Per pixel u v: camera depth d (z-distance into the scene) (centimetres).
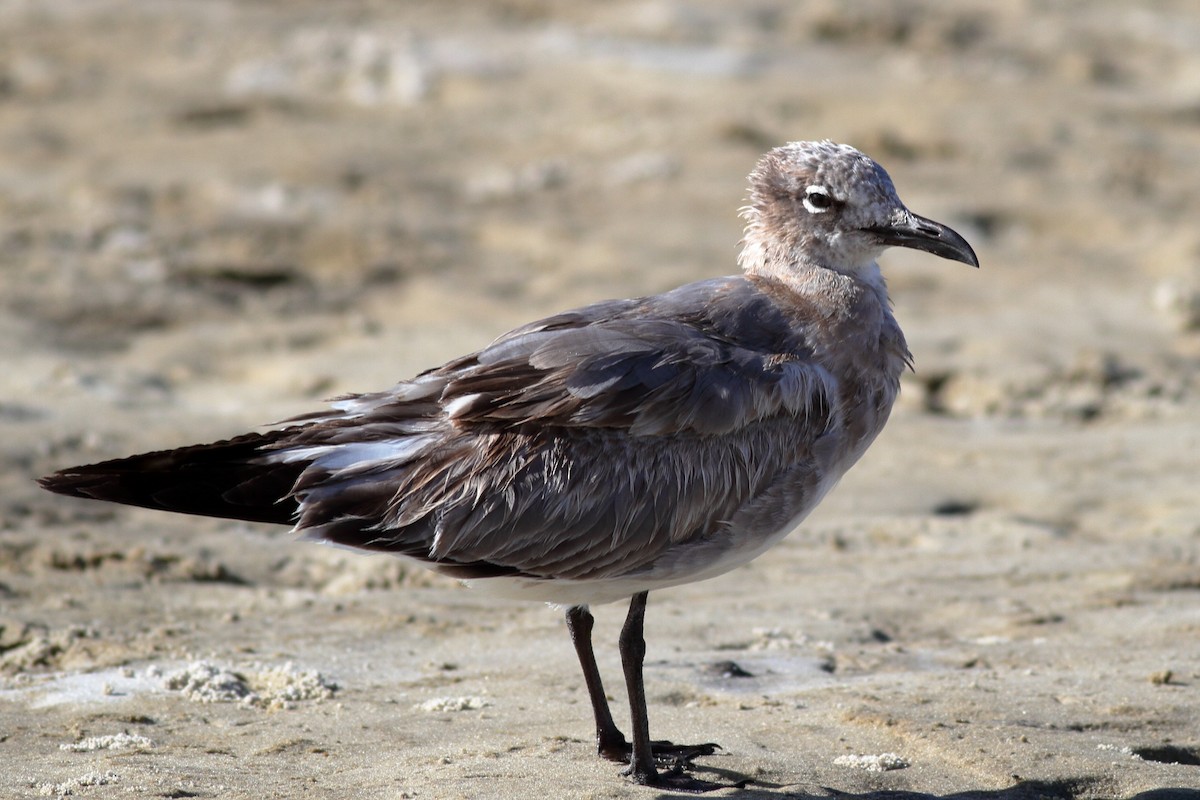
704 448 889
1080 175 2752
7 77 3212
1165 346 1986
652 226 2466
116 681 1029
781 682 1048
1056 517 1478
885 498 1520
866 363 955
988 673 1066
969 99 3159
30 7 3738
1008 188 2672
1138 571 1305
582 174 2741
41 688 1018
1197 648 1118
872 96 3155
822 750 909
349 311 2122
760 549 922
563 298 2152
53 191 2533
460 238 2431
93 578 1251
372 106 3145
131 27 3622
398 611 1203
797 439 917
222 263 2258
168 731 938
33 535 1327
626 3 3769
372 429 878
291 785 838
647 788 845
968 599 1248
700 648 1124
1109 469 1602
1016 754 890
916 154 2836
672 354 888
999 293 2217
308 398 1778
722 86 3192
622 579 889
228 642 1115
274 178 2641
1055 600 1243
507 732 940
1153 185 2730
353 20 3691
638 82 3225
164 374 1862
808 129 2941
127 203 2480
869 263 1004
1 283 2114
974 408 1805
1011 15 3869
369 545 850
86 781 834
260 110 3072
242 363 1919
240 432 1606
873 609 1224
